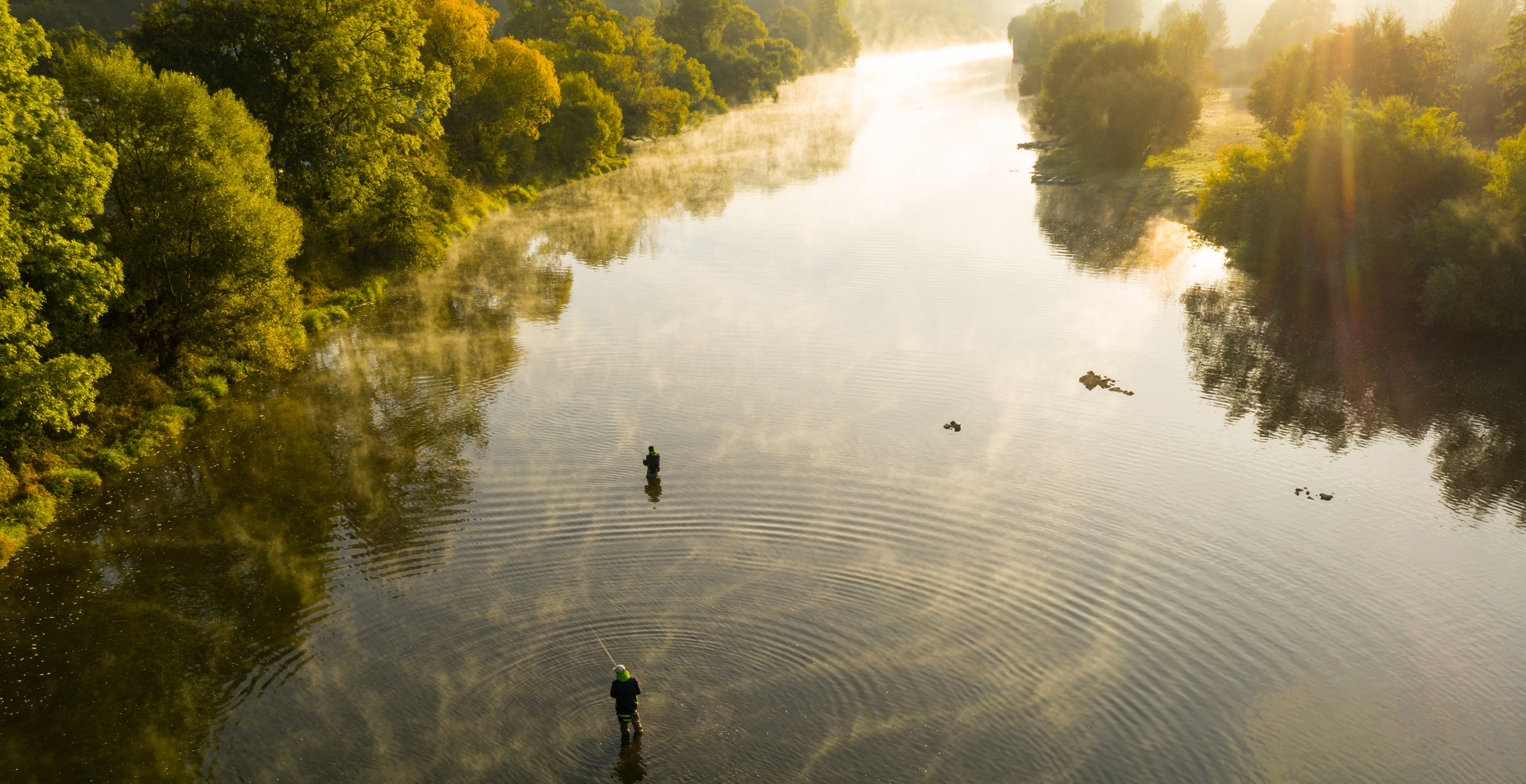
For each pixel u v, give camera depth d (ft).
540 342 155.63
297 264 167.22
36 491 96.22
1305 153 189.88
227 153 123.24
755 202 286.25
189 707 67.77
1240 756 64.23
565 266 208.23
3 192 87.45
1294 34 556.92
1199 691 70.90
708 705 67.72
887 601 81.76
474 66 271.69
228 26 163.43
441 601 81.10
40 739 64.64
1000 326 166.50
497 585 83.71
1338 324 167.84
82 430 95.86
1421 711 69.51
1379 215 180.04
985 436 119.44
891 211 270.05
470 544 90.94
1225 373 144.36
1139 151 320.70
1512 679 73.46
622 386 135.74
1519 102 262.47
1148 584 85.15
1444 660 75.56
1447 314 160.25
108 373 103.40
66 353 104.73
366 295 175.42
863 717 67.00
